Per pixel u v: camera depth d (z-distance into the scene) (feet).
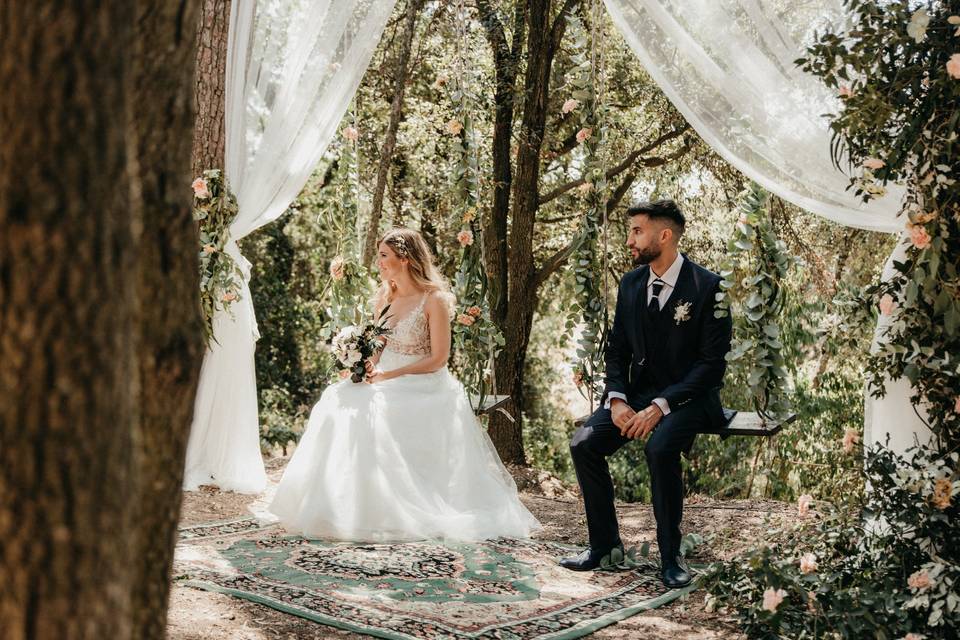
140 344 5.22
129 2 4.25
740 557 11.15
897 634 9.46
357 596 10.98
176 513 5.45
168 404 5.33
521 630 10.12
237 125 16.02
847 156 12.13
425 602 10.89
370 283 19.22
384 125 31.91
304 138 15.94
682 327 12.80
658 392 13.12
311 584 11.36
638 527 15.43
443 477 14.66
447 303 15.47
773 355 13.70
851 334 11.56
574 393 43.45
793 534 11.55
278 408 41.73
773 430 13.19
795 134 12.40
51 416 3.90
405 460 14.34
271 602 10.48
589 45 26.50
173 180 5.32
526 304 26.27
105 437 4.04
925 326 10.46
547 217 34.65
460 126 17.16
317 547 13.20
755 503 16.88
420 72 32.07
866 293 11.30
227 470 16.76
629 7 13.19
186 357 5.39
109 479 4.05
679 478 12.41
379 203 24.99
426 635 9.76
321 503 13.82
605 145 16.03
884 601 9.57
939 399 10.47
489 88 27.99
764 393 13.69
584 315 16.10
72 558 3.89
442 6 27.99
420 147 32.86
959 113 9.97
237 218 16.31
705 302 12.75
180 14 5.23
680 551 12.49
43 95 3.93
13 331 3.90
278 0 15.84
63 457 3.90
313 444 14.42
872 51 10.57
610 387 13.20
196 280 5.52
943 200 10.28
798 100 12.38
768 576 10.09
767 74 12.47
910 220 10.28
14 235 3.90
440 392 15.21
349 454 14.07
